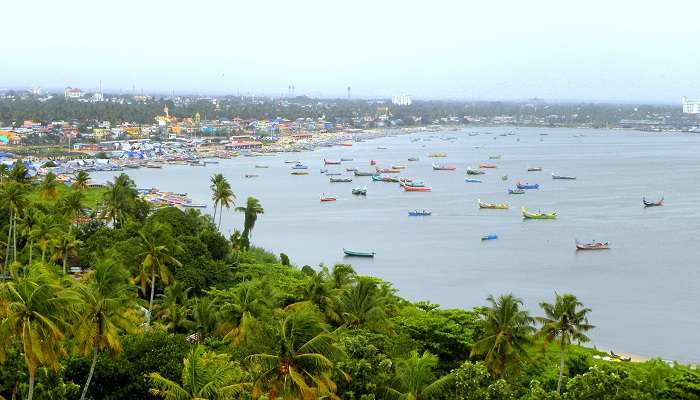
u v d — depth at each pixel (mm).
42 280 64188
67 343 79500
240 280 149000
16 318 60938
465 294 199875
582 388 76812
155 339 82750
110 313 75312
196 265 144500
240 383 61500
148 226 126812
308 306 94625
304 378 58469
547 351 120125
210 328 102688
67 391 71938
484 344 92562
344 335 85625
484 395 73312
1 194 155375
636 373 99375
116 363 77438
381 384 73938
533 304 190625
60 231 146000
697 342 160250
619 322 174125
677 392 86000
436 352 109438
